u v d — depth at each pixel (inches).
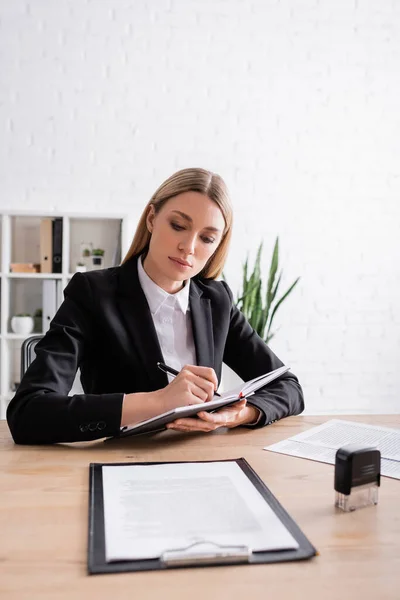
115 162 125.3
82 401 44.6
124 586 23.4
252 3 128.7
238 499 32.0
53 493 33.6
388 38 133.6
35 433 44.0
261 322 119.6
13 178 122.5
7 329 116.7
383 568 25.2
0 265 118.3
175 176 55.8
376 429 50.7
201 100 127.7
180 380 45.9
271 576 24.3
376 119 133.8
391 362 134.9
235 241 129.6
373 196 134.0
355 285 133.6
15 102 122.0
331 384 132.9
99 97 124.5
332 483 36.3
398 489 35.5
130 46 125.0
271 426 51.6
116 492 32.9
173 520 29.0
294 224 131.3
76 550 26.4
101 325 54.9
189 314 60.5
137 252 60.2
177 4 126.1
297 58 130.7
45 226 118.0
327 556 26.2
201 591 23.1
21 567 24.8
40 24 122.1
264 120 130.0
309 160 131.5
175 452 42.4
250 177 129.7
